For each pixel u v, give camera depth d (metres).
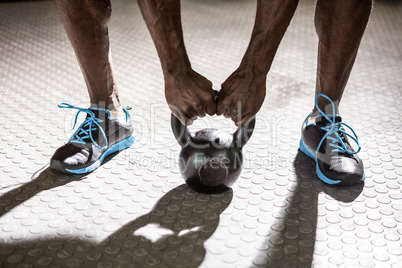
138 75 2.64
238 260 1.26
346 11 1.48
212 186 1.50
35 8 3.98
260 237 1.36
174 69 1.38
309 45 3.21
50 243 1.32
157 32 1.33
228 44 3.21
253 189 1.61
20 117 2.09
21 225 1.39
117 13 3.95
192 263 1.25
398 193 1.60
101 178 1.66
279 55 3.01
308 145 1.77
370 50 3.11
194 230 1.39
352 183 1.64
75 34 1.58
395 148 1.88
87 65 1.66
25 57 2.88
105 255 1.28
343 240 1.35
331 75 1.63
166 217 1.45
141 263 1.25
